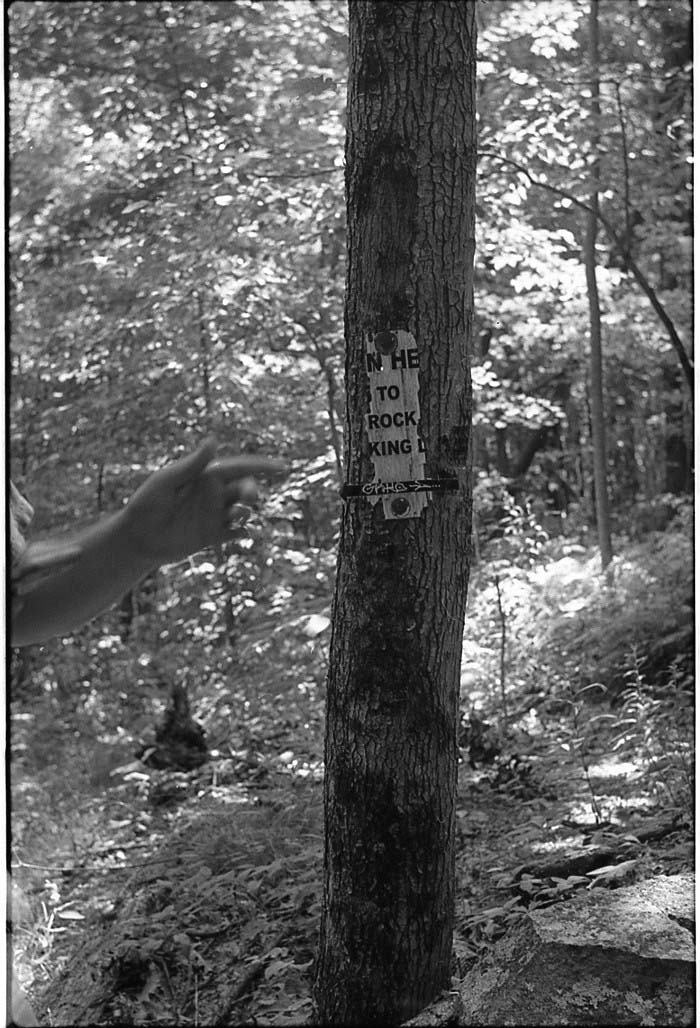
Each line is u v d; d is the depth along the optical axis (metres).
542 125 9.23
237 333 10.98
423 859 3.53
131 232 10.70
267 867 5.50
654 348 13.15
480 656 9.36
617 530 14.89
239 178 9.50
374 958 3.54
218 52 11.11
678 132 10.38
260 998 4.51
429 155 3.45
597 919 3.31
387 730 3.50
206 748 8.83
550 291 12.39
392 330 3.48
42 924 5.95
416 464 3.49
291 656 10.20
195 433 11.71
